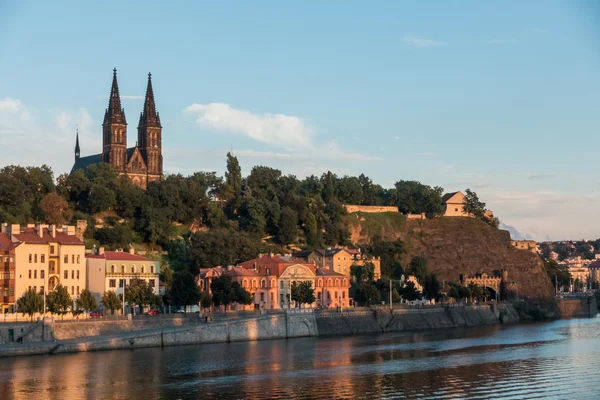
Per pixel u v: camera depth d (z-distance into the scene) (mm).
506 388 183750
